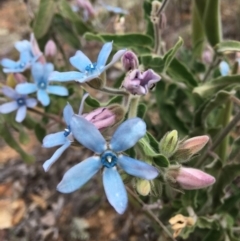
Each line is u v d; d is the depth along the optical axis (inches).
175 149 2.7
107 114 2.6
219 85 3.7
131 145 2.3
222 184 3.7
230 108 4.0
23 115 3.9
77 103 4.4
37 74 3.9
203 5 3.8
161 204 3.9
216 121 4.1
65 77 2.6
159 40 3.7
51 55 4.3
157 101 4.0
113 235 4.8
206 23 3.9
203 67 4.6
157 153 2.7
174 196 3.8
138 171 2.3
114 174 2.3
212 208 3.8
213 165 3.7
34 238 4.8
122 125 2.3
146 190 2.5
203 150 3.8
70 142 2.4
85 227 4.8
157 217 4.0
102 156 2.4
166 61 3.4
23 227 4.9
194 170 2.6
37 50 4.0
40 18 4.3
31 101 4.0
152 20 3.6
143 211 4.0
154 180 2.7
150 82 2.5
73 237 4.8
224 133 3.6
